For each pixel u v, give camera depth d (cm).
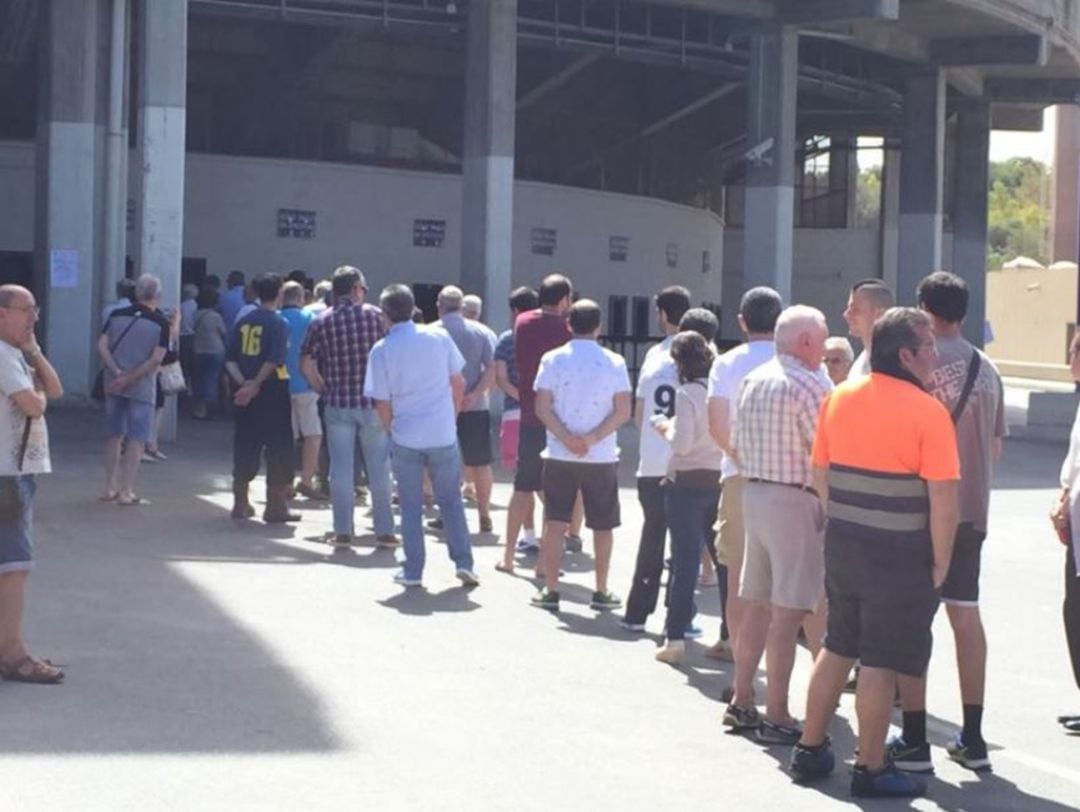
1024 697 995
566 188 3831
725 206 5003
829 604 790
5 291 895
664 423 1093
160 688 921
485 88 2888
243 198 3369
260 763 788
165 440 2173
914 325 763
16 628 920
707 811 749
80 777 754
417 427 1239
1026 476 2317
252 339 1513
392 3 2931
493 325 2892
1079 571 889
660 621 1176
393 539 1413
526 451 1325
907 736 823
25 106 3253
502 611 1183
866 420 762
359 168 3475
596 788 775
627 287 4025
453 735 854
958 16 3416
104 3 2589
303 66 3431
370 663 1005
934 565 761
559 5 3219
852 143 4916
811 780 799
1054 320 6781
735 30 3234
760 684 1013
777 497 851
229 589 1212
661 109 4031
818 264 4978
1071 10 3741
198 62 3409
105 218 2608
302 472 1692
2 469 896
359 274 1412
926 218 3772
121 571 1262
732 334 5019
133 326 1594
